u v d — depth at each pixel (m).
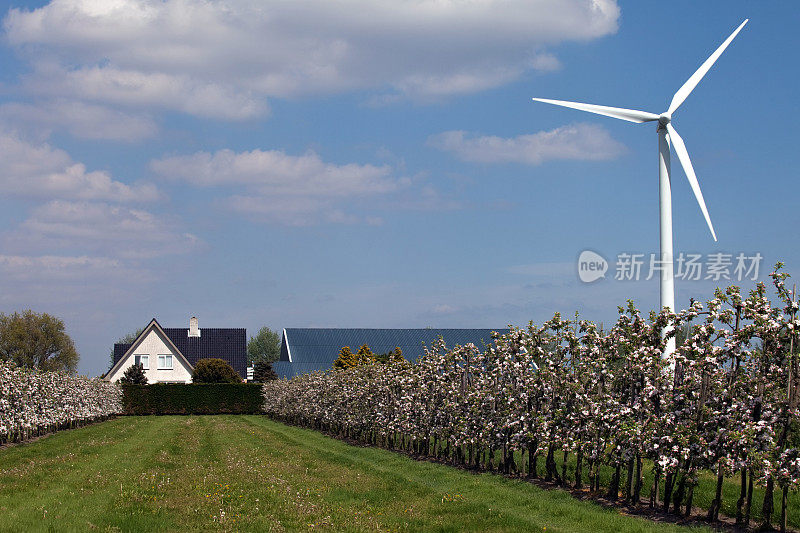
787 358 13.52
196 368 73.88
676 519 14.29
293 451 27.83
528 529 13.23
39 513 13.62
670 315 15.05
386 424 30.14
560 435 17.89
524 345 20.30
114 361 82.00
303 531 13.03
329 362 83.00
